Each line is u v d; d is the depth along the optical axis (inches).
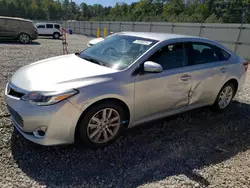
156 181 96.7
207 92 155.1
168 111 139.2
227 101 175.5
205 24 605.0
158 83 126.4
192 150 121.7
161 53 131.1
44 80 108.5
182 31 683.4
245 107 189.2
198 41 151.4
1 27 577.9
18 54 395.9
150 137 131.2
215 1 1750.7
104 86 109.7
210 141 132.6
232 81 172.9
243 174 105.0
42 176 94.6
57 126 101.7
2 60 325.7
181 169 105.6
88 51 152.3
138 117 126.6
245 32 507.5
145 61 123.8
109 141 119.7
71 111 102.5
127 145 121.6
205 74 148.8
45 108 99.4
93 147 115.3
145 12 2372.0
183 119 158.1
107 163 106.0
